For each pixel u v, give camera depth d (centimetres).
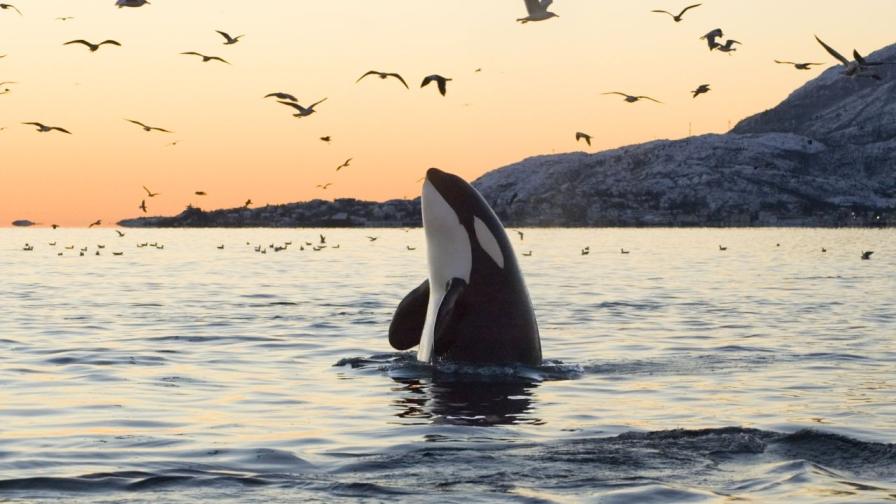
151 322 3100
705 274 6469
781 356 2369
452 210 2077
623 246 14038
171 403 1709
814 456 1243
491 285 2078
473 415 1611
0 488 1120
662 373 2075
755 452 1266
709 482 1126
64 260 8669
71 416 1582
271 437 1431
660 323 3164
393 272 6488
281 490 1102
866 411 1642
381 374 2030
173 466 1238
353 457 1287
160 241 17788
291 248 12619
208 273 6406
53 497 1082
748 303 4016
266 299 4106
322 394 1806
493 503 1045
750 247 13450
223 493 1093
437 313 2011
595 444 1327
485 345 2077
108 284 5188
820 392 1839
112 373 2045
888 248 12788
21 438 1408
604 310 3634
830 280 5794
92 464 1248
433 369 2078
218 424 1528
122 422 1538
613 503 1046
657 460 1227
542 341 2677
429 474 1172
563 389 1862
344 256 9744
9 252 10988
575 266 7631
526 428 1505
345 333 2802
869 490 1089
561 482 1128
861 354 2408
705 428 1417
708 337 2786
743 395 1806
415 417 1591
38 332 2806
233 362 2227
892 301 4147
